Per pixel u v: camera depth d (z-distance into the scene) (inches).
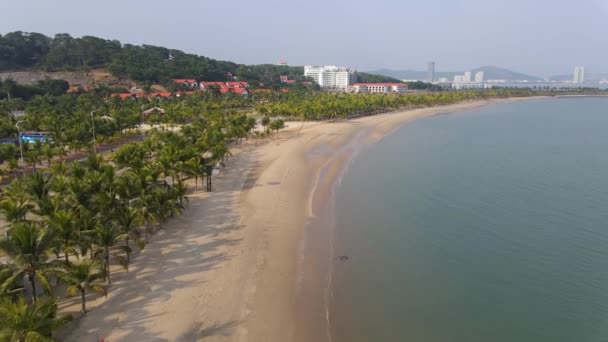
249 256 1652.3
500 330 1293.1
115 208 1584.6
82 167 1959.9
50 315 1044.5
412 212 2282.2
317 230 1968.5
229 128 4092.0
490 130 5556.1
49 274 1173.7
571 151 4104.3
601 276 1624.0
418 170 3223.4
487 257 1770.4
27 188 1720.0
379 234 1968.5
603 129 5728.3
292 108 5915.4
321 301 1387.8
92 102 5684.1
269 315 1290.6
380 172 3127.5
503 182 2918.3
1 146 2689.5
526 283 1566.2
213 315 1269.7
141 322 1218.6
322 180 2819.9
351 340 1212.5
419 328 1286.9
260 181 2696.9
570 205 2440.9
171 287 1406.3
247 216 2074.3
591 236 1995.6
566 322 1341.0
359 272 1604.3
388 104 7805.1
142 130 4525.1
